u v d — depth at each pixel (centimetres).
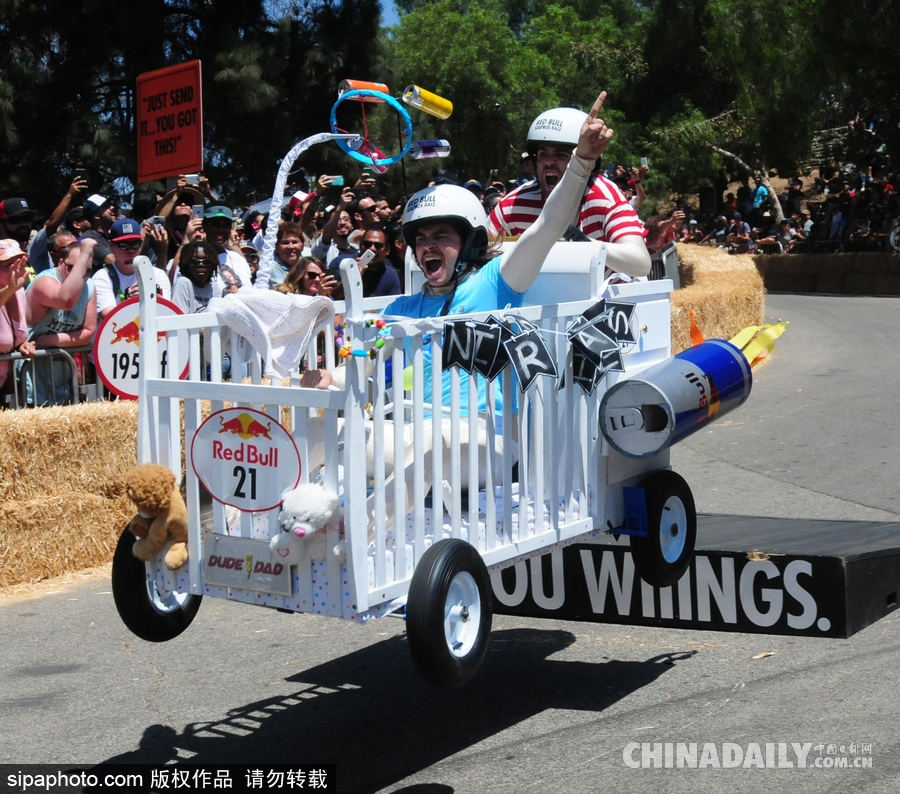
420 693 410
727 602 444
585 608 466
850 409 937
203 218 757
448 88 2836
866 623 442
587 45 3641
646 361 418
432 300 388
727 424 921
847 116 3281
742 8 3127
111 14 1662
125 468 600
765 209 3297
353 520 287
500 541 345
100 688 424
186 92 766
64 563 578
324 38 1767
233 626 498
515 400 379
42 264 761
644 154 3519
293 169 1756
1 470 553
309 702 405
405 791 326
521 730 370
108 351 591
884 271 2333
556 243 397
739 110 3231
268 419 298
